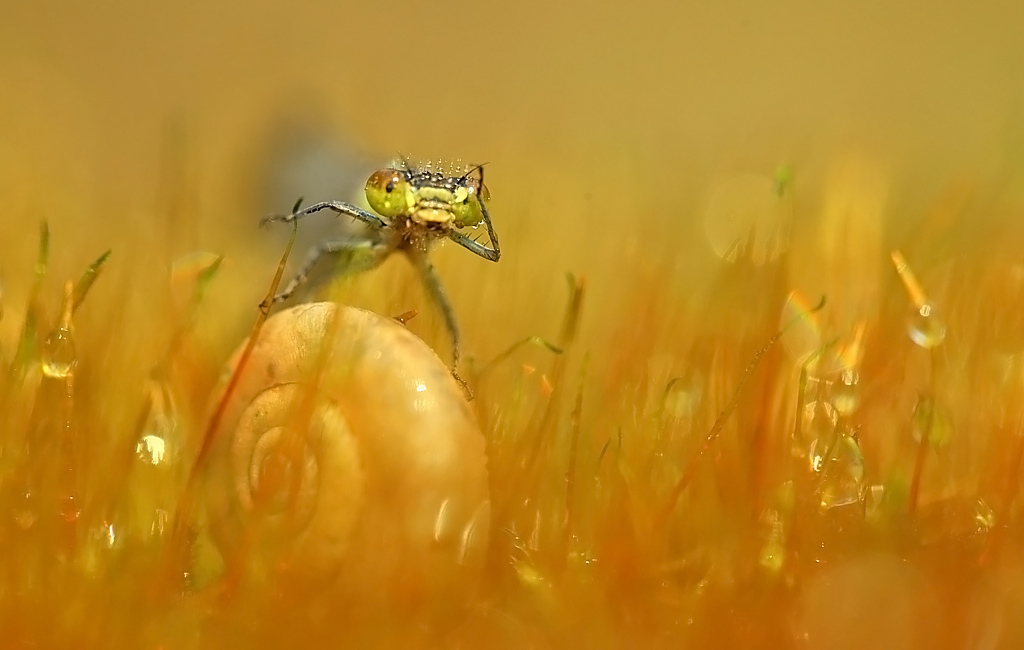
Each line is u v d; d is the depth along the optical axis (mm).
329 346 83
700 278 97
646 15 247
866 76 196
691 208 107
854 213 100
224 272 103
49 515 83
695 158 131
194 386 88
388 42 224
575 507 85
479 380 88
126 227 108
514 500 85
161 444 86
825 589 83
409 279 91
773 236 95
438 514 82
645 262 98
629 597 83
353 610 82
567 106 183
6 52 194
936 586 83
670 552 84
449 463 82
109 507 84
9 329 92
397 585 82
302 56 205
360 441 82
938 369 89
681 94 197
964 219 98
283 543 82
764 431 85
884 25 227
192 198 105
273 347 84
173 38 214
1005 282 93
